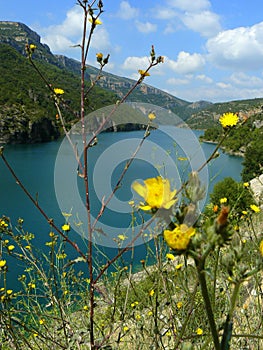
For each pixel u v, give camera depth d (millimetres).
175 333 2303
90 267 2141
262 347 2389
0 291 2697
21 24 188500
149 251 2863
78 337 2328
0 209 24297
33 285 3299
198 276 969
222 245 935
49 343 2641
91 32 2131
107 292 2865
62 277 3102
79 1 2098
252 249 2023
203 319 2330
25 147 60750
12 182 35781
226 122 1864
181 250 954
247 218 3184
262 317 2367
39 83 80688
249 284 2779
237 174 28453
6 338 2516
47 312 3018
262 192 3850
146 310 2945
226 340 982
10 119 61531
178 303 2516
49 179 38031
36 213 21531
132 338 2588
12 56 103375
